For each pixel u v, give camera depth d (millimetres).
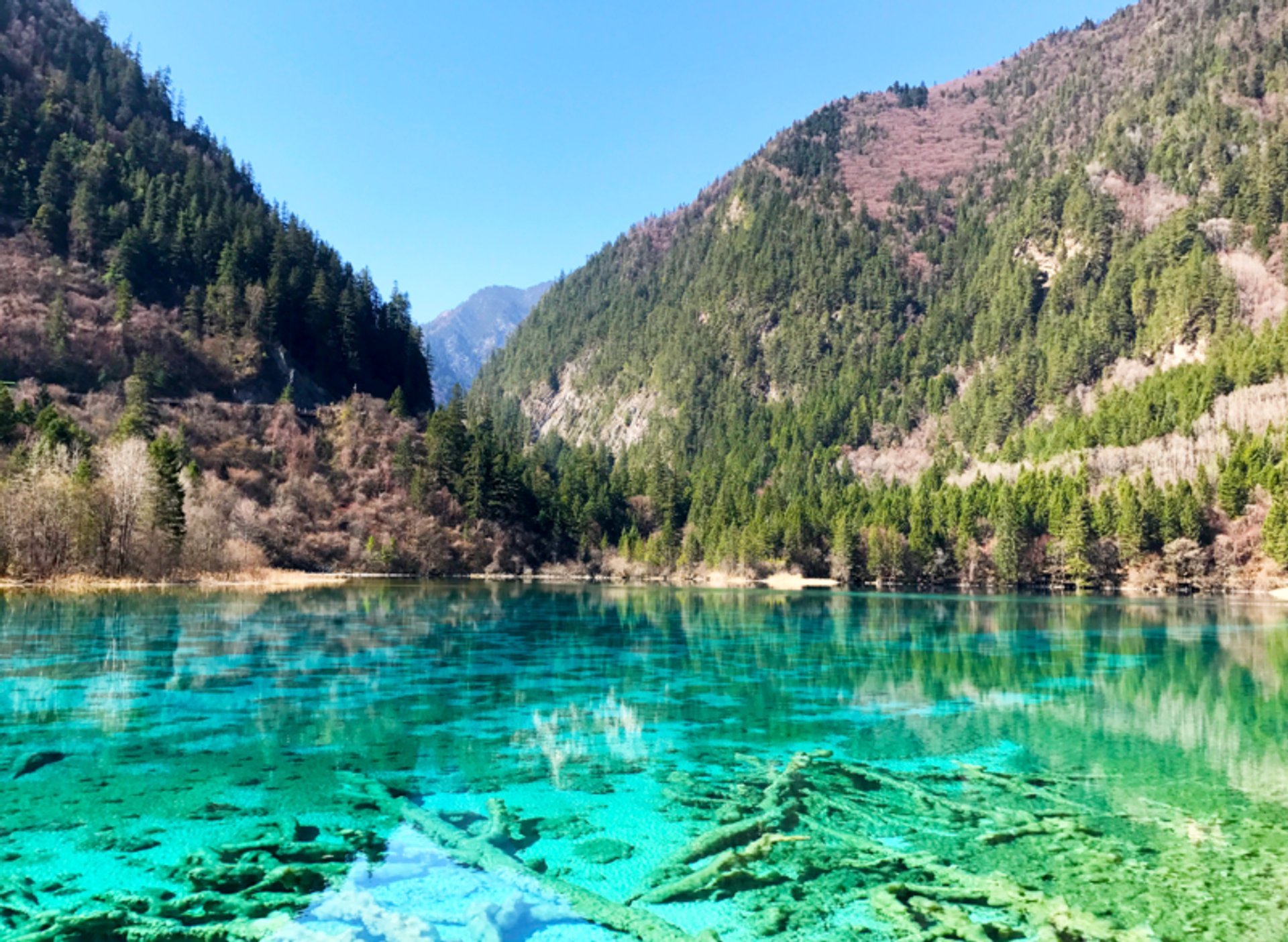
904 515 119188
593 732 21594
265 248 152250
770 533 119750
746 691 27609
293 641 37344
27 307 115750
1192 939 10383
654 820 14844
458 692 26578
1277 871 12555
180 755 18719
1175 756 19312
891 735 21406
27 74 160750
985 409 180875
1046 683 29484
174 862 12703
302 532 103125
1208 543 96562
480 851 13320
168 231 142125
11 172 137500
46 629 39094
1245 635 46531
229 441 111688
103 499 66312
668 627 49594
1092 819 14867
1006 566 105000
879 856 13125
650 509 148625
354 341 150625
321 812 15094
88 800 15516
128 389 108812
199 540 75312
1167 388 133750
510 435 193250
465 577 111125
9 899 11375
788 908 11320
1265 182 192875
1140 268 192000
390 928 10531
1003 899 11609
